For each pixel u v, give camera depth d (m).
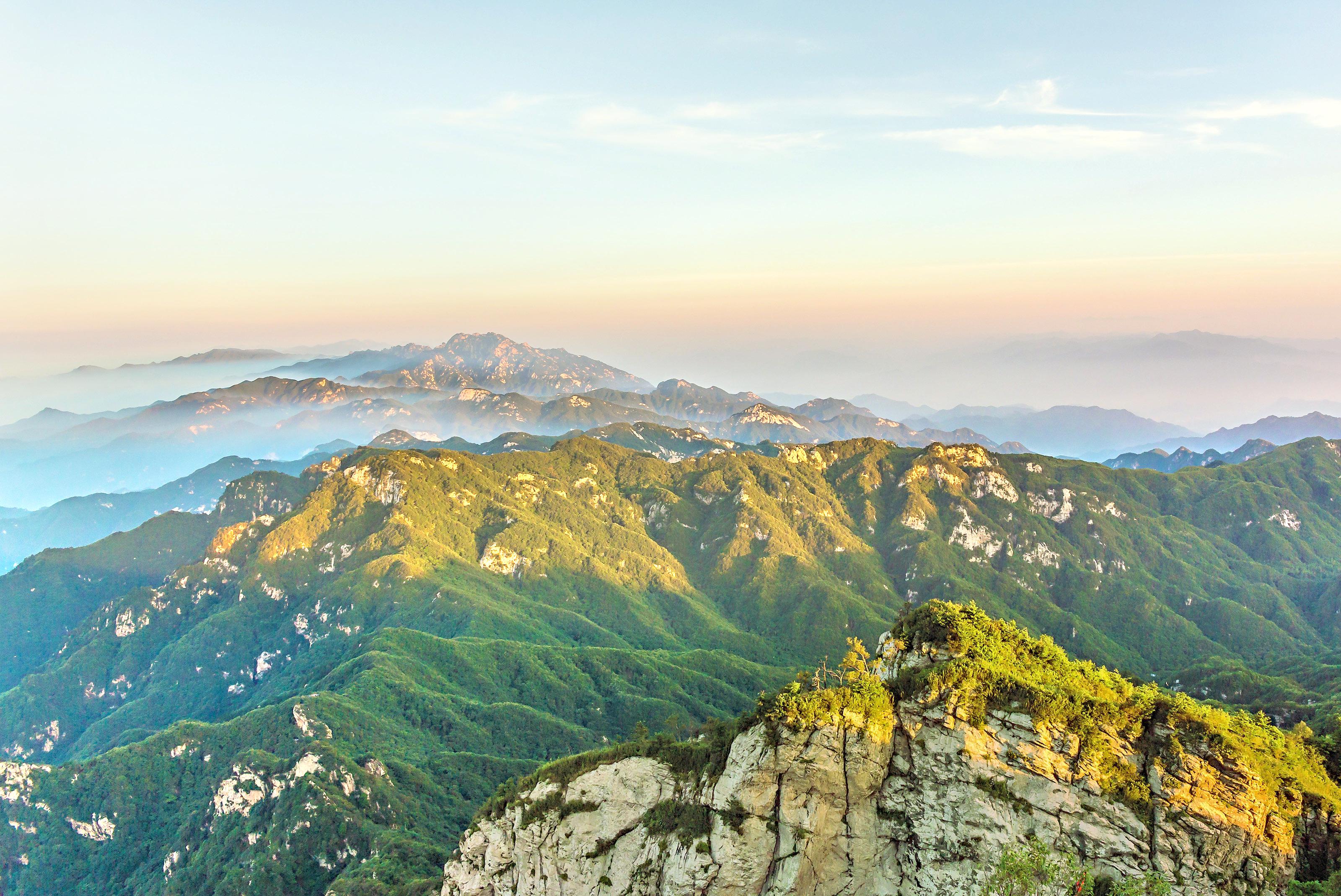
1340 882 84.44
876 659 117.62
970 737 99.44
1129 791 93.38
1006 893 90.06
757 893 101.81
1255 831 89.75
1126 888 87.44
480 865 124.12
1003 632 114.44
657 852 109.56
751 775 103.00
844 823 102.81
